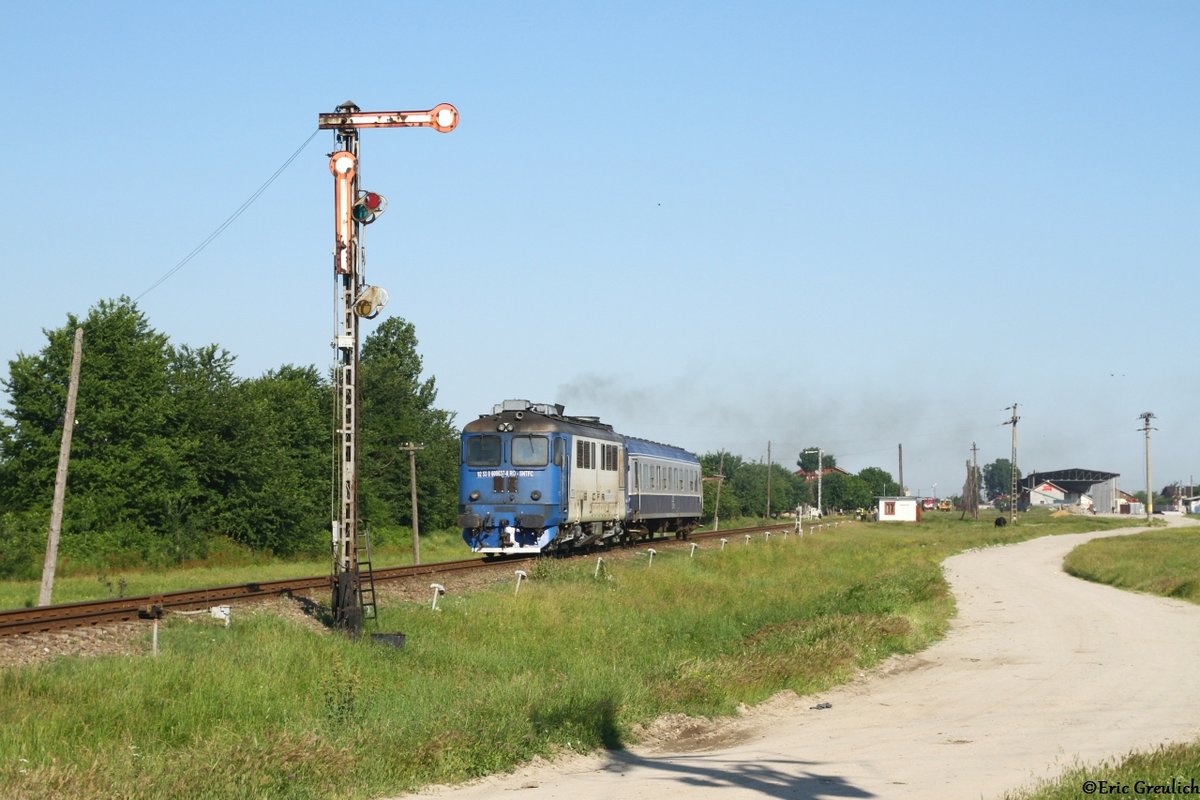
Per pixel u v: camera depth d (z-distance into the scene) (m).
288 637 17.20
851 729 15.30
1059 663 21.12
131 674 13.65
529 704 14.87
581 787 11.63
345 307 20.12
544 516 33.06
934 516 147.88
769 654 20.62
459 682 17.08
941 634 25.84
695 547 42.50
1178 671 19.94
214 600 20.16
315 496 58.47
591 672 18.08
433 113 20.12
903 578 36.47
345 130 20.19
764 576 38.16
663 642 22.78
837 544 57.97
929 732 14.84
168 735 12.45
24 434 46.12
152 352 49.31
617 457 40.03
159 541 46.38
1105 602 33.28
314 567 41.41
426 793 11.32
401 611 21.41
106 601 18.14
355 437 20.12
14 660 14.38
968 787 11.35
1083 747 13.55
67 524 44.88
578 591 25.91
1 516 42.88
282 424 59.75
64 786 10.01
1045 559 55.16
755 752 13.69
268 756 11.20
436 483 67.88
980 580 42.06
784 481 166.00
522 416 33.81
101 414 46.75
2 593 28.70
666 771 12.56
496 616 21.88
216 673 14.26
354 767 11.50
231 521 51.50
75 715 12.20
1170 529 95.62
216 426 51.62
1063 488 192.25
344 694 14.05
